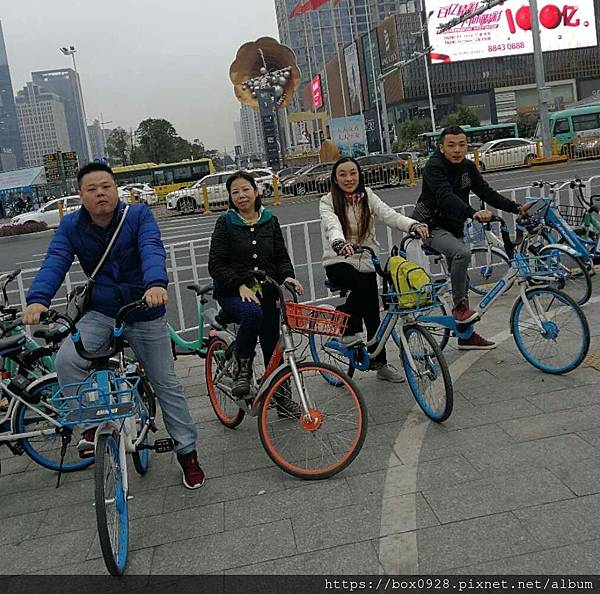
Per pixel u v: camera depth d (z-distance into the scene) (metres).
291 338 3.67
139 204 3.51
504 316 6.21
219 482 3.68
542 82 24.72
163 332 3.55
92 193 3.26
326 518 3.17
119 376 3.25
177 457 3.66
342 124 46.66
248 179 4.21
